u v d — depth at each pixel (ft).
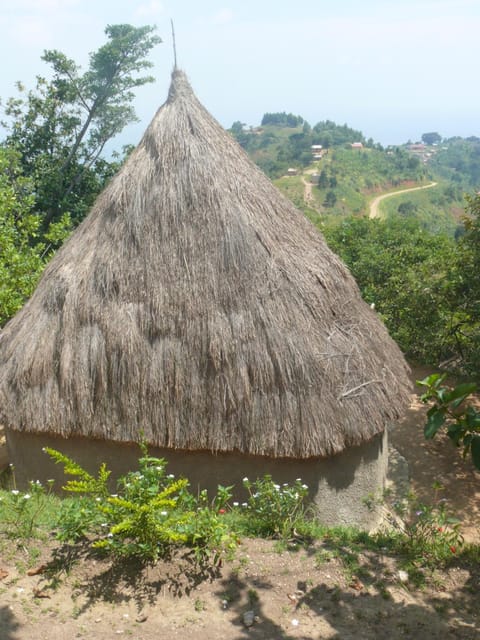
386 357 24.35
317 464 21.79
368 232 61.00
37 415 22.02
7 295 31.68
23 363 22.48
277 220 23.89
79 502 16.78
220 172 23.41
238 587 14.97
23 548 15.83
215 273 21.90
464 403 35.73
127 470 22.31
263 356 21.11
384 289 45.80
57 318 22.76
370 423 21.68
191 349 21.27
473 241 33.96
